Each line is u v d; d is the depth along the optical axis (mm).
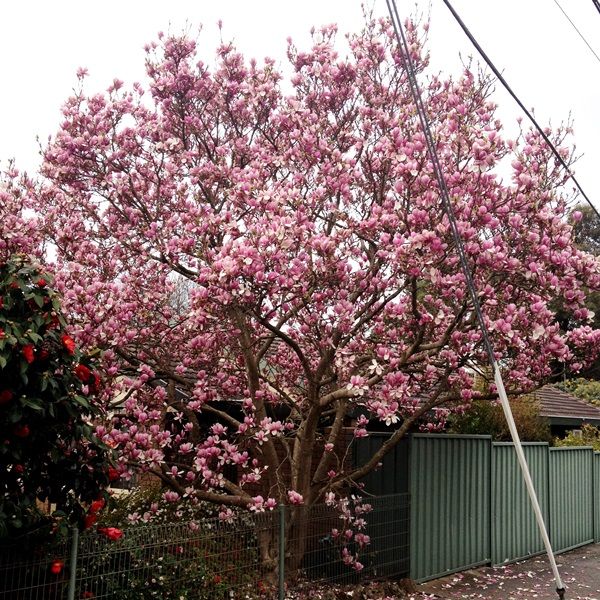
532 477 11875
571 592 9250
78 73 9602
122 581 5672
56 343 5348
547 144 8172
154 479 9547
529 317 7793
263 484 9000
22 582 5062
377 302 8531
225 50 9711
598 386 25641
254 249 6922
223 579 6379
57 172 9156
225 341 9023
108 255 9383
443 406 10625
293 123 9258
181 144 9711
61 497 5477
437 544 9461
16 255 5484
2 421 4934
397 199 8008
